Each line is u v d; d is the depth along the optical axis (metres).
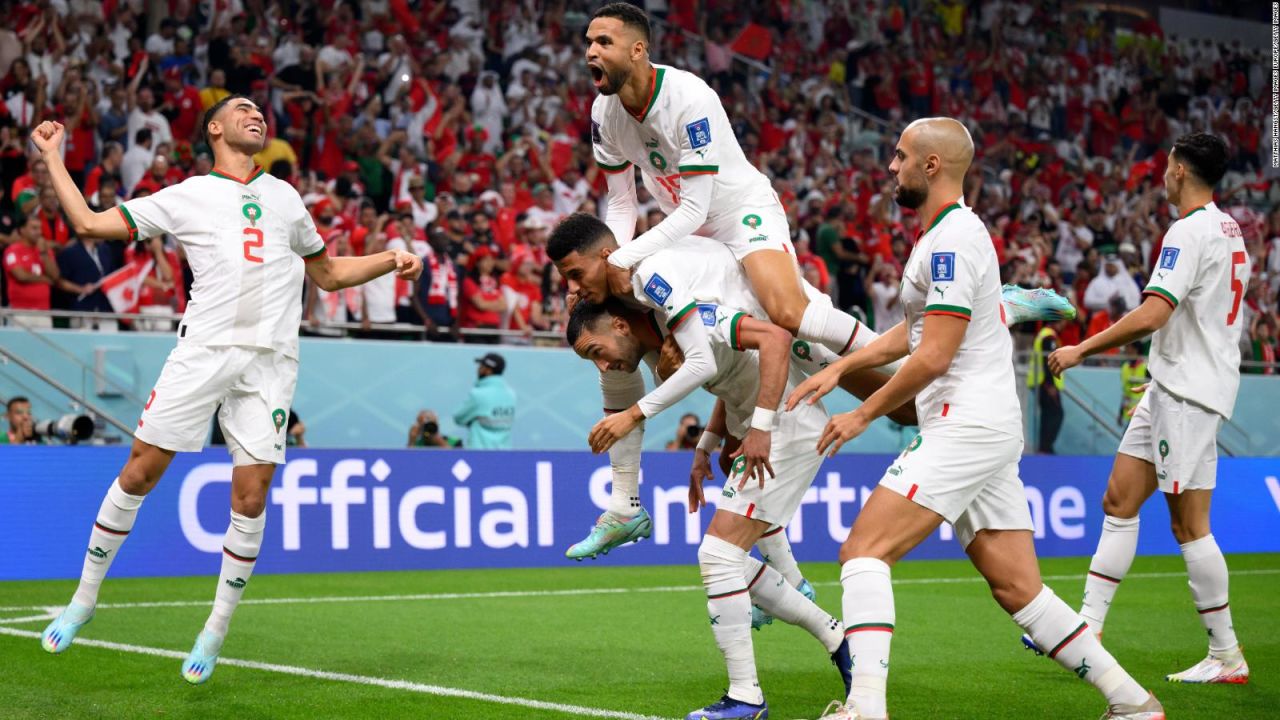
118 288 10.09
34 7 11.79
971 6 18.94
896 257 14.62
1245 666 4.86
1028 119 18.61
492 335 11.20
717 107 4.45
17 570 7.80
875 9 18.30
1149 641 5.92
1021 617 3.63
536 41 15.29
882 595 3.47
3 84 11.34
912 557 10.22
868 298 13.41
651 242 4.23
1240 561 10.04
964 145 3.52
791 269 4.28
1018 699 4.46
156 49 12.57
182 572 8.17
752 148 15.85
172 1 12.89
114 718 3.94
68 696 4.27
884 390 3.46
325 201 11.30
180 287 10.44
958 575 8.95
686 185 4.39
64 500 8.01
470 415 10.29
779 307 4.18
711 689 4.55
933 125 3.53
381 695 4.35
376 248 11.17
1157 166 18.48
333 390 10.12
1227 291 4.83
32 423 8.88
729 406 4.16
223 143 4.60
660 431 10.90
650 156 4.66
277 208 4.64
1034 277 14.60
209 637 4.43
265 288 4.55
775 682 4.79
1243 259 4.89
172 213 4.47
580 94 15.13
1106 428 11.73
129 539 8.04
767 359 3.76
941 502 3.48
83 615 4.59
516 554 9.09
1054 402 11.39
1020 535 3.63
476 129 13.68
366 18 14.13
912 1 18.55
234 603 4.48
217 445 9.13
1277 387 12.99
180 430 4.44
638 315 4.14
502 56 15.01
